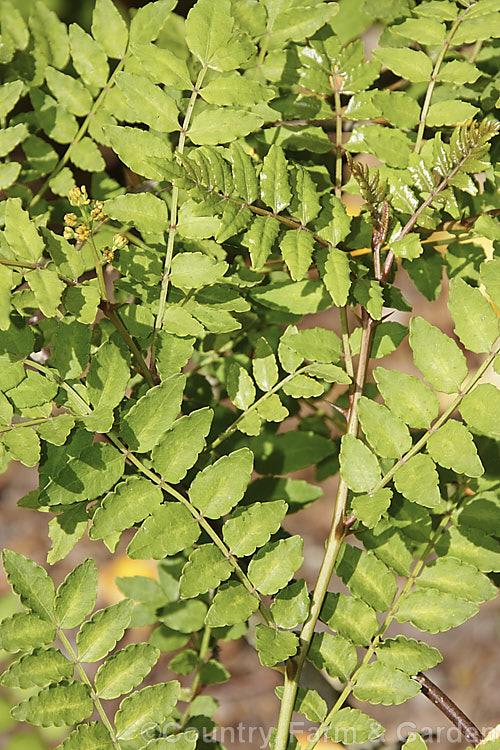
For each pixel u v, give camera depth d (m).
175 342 0.80
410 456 0.77
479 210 0.84
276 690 0.79
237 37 0.82
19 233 0.77
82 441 0.78
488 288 0.77
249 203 0.78
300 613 0.77
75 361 0.78
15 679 0.75
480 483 0.83
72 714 0.76
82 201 0.79
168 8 0.85
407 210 0.81
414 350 0.78
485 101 0.84
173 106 0.80
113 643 0.77
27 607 0.76
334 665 0.78
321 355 0.81
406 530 0.82
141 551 0.76
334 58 0.85
